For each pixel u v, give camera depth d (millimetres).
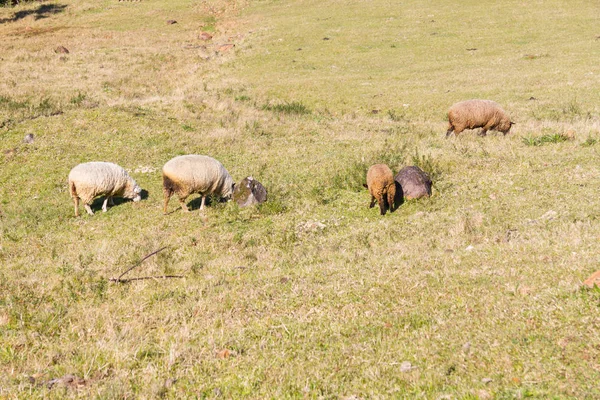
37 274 10742
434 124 22375
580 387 4824
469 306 6852
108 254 11867
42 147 19938
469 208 12352
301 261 10328
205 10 54062
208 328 7332
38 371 6473
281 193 15273
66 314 8320
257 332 7070
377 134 21078
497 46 35312
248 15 50969
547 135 17047
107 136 20953
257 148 20078
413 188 13531
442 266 8555
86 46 41344
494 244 9641
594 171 13008
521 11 42438
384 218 12812
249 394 5613
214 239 12578
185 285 9344
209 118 23797
